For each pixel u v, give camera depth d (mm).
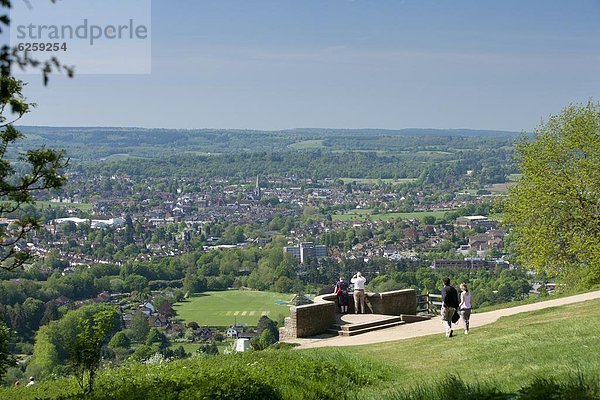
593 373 12023
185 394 13516
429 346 20281
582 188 39812
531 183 41156
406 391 13242
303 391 14273
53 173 13898
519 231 41500
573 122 40562
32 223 13969
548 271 40844
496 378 13664
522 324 21828
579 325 18859
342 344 24031
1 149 13680
